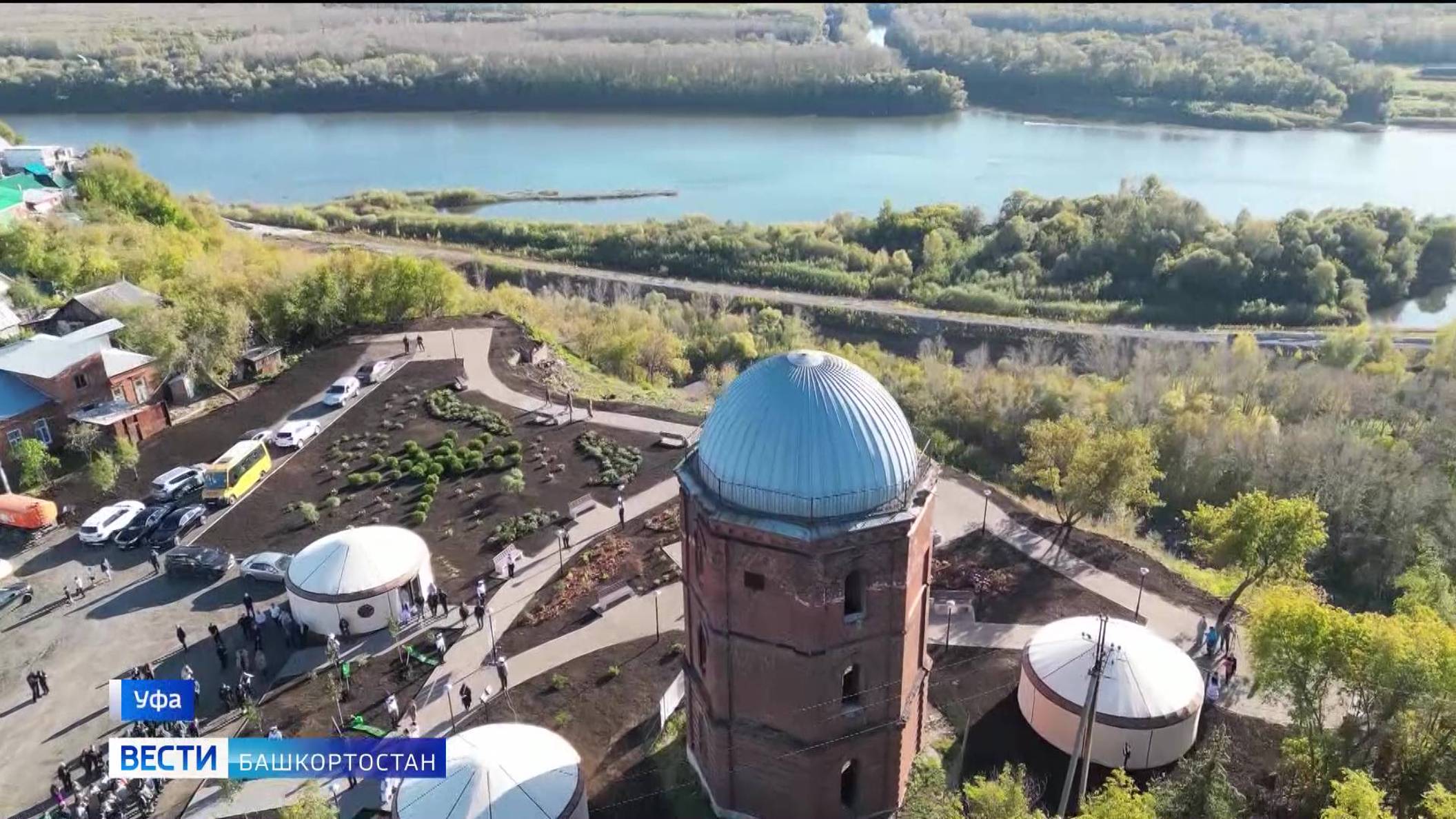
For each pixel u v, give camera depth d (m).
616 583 56.28
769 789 37.34
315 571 52.19
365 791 42.78
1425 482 72.00
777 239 146.00
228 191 181.50
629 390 86.50
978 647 51.28
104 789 42.69
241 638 52.69
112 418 70.69
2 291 87.19
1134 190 142.12
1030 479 71.00
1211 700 47.41
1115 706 42.47
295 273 93.19
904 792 39.56
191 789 43.47
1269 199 159.25
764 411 32.56
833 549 32.34
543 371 86.25
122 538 60.44
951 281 136.00
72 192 116.94
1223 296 125.88
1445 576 56.81
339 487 66.69
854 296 134.50
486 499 65.12
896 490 33.06
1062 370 98.62
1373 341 107.44
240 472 65.50
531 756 38.75
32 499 62.09
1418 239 132.38
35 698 48.53
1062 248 137.12
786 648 34.38
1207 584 57.66
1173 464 80.06
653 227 151.12
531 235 154.12
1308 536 51.34
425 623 53.50
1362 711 41.69
